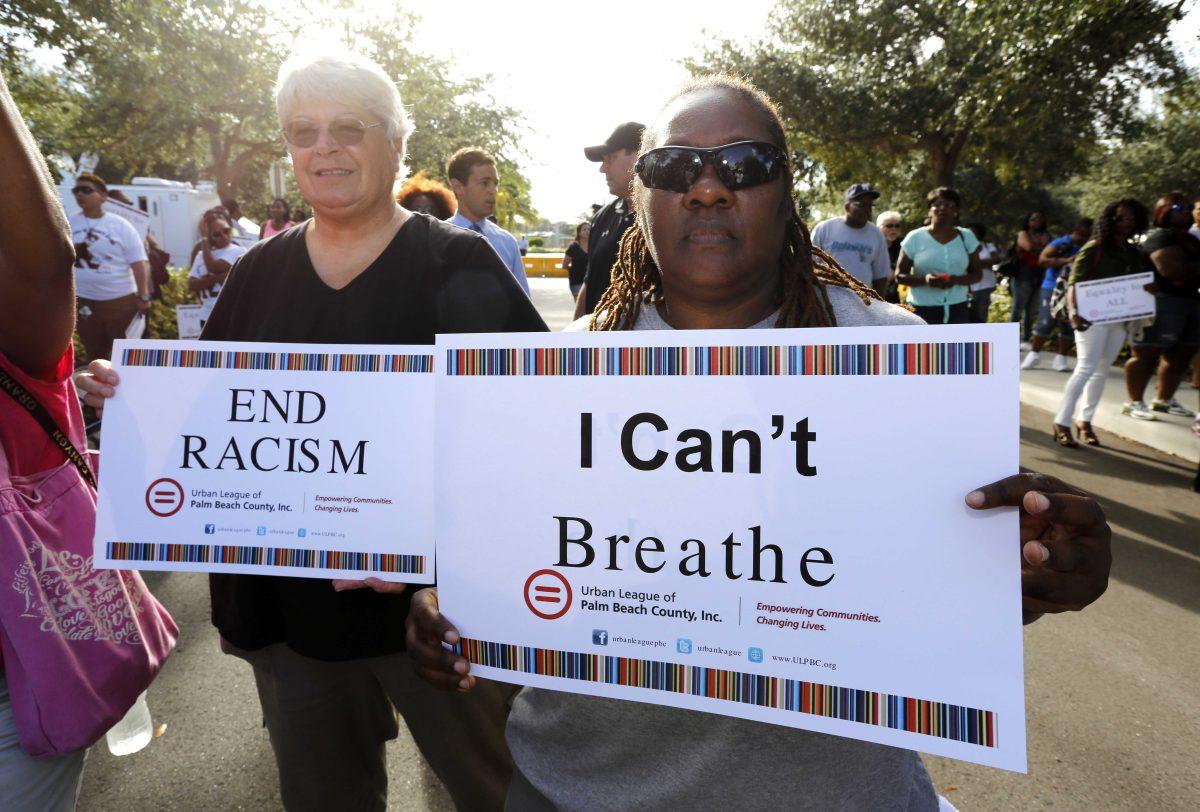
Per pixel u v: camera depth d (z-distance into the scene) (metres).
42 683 1.33
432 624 1.21
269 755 2.60
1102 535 0.91
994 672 0.94
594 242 4.02
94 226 6.47
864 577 0.99
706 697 1.07
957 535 0.95
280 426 1.48
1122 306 6.16
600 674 1.13
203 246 7.63
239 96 18.89
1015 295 12.18
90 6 16.14
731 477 1.05
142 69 17.42
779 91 17.92
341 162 1.67
